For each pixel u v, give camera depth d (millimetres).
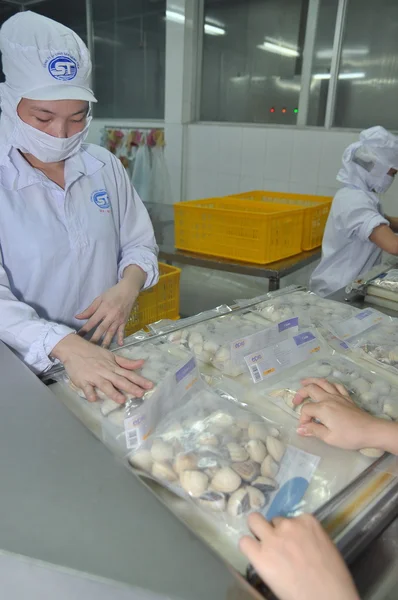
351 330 1024
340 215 2021
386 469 611
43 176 1073
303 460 619
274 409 752
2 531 418
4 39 898
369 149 1937
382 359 923
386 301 1340
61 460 518
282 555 443
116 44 4258
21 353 876
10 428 576
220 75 3707
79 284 1156
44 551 399
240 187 3691
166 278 1898
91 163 1179
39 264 1075
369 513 541
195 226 2422
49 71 887
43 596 389
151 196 4004
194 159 3889
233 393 787
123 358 799
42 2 4637
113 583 373
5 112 988
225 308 1106
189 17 3568
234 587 380
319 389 734
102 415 702
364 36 3000
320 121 3293
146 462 597
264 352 857
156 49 3951
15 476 489
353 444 632
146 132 3918
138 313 1834
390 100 3021
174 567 390
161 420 676
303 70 3246
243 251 2287
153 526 431
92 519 437
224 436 645
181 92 3744
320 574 428
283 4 3252
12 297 957
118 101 4430
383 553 548
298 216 2361
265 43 3414
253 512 516
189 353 862
